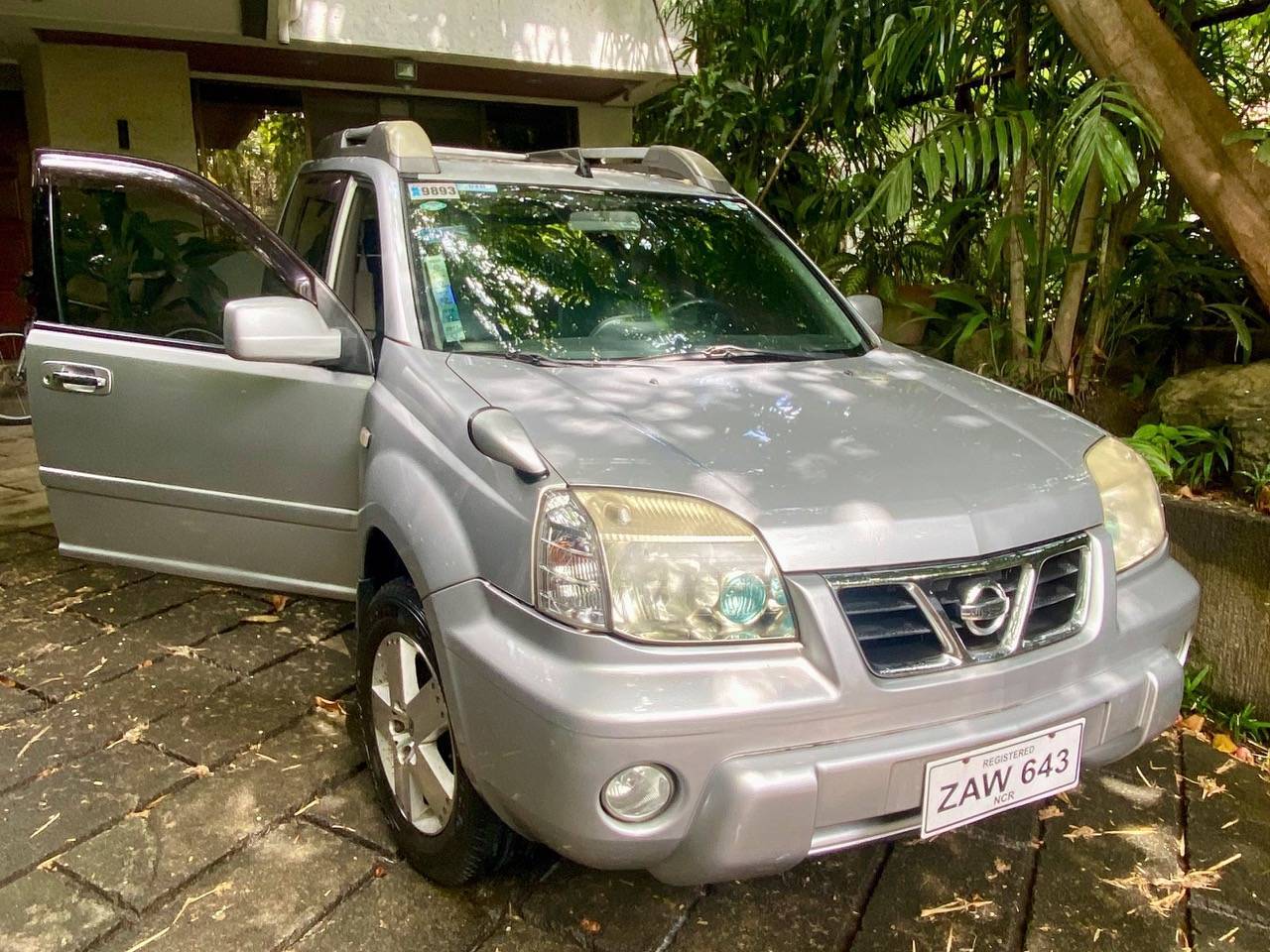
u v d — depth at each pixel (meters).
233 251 2.72
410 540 2.02
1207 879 2.31
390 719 2.31
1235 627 3.03
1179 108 3.26
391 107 7.38
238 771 2.62
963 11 4.10
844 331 3.01
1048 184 3.89
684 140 6.31
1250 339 3.69
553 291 2.64
